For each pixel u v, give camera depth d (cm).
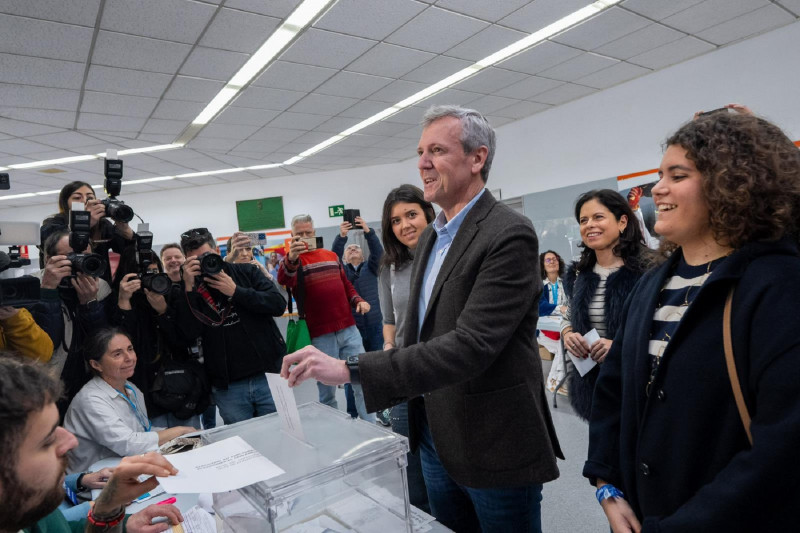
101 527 82
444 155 104
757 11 363
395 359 84
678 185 74
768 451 57
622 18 358
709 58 440
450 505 124
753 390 63
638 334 83
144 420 189
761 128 69
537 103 559
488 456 100
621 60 442
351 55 370
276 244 839
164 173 698
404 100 500
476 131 105
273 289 239
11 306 150
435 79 443
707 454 68
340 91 446
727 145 68
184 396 214
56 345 175
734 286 67
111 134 497
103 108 423
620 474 88
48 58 323
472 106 544
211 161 659
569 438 280
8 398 52
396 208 182
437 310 105
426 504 167
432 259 122
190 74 373
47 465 55
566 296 215
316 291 286
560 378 327
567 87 507
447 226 112
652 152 493
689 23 374
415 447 126
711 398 67
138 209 821
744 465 59
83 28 291
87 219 182
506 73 450
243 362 223
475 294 93
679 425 71
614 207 180
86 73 351
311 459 76
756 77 412
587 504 210
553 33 375
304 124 538
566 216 583
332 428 89
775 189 65
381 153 730
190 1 275
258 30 317
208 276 213
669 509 73
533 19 342
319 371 82
